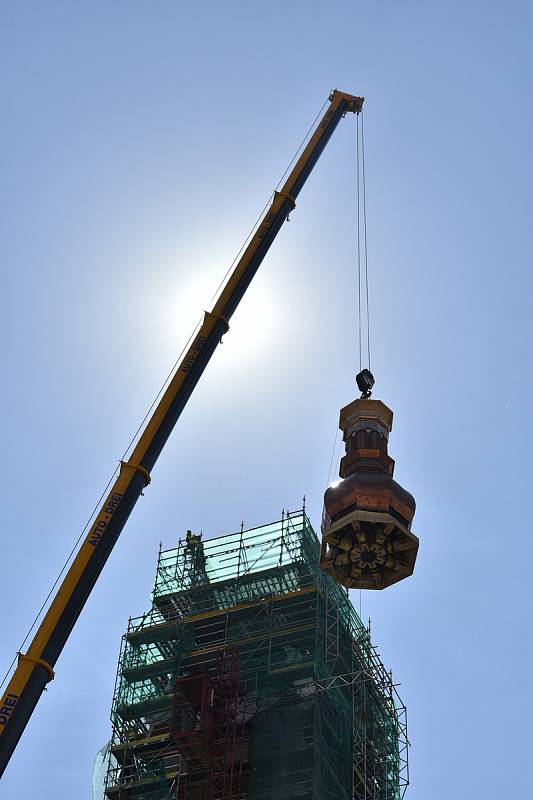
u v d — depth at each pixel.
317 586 92.31
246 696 86.06
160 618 96.69
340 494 54.38
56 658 50.75
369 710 87.88
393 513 54.09
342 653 89.44
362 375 62.47
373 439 57.56
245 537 100.12
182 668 90.62
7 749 47.44
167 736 87.81
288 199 84.69
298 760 80.56
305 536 97.94
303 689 85.50
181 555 100.50
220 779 80.75
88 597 53.53
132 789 85.62
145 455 60.25
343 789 81.44
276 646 89.81
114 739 89.50
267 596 93.94
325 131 96.12
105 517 56.66
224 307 71.19
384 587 55.47
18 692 49.03
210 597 97.19
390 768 87.19
